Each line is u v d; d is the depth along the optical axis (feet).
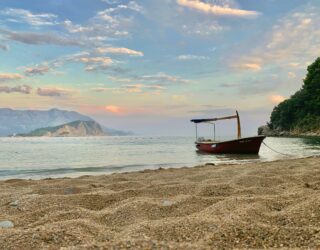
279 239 23.43
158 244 21.04
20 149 278.87
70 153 214.07
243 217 29.32
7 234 26.02
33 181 71.46
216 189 48.65
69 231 26.66
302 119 628.28
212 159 143.43
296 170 71.41
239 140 161.27
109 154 199.00
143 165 125.29
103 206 41.75
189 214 34.96
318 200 33.76
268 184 54.24
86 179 72.02
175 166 120.06
